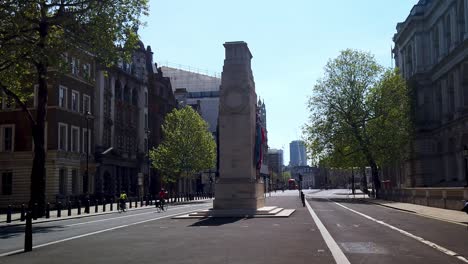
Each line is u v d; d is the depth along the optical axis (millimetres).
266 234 19453
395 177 95562
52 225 27344
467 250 14492
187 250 14898
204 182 113188
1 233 22453
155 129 87312
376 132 65688
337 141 68188
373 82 68938
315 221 26406
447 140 68438
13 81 33438
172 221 28406
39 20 30875
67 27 30719
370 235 18906
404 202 49594
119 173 70000
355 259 12797
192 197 78438
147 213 38938
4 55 28062
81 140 56875
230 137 33906
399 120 67000
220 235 19297
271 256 13398
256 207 33281
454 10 62781
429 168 74312
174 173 76438
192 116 76188
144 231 21922
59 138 52094
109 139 66875
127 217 33719
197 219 29531
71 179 54281
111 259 13336
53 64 28953
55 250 15516
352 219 27922
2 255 14469
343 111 68438
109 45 31250
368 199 63094
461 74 61438
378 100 67000
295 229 21656
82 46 32500
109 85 67312
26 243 15508
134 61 78062
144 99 80125
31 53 27438
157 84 88688
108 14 30750
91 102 59812
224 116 34125
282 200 63312
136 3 31828
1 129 52438
